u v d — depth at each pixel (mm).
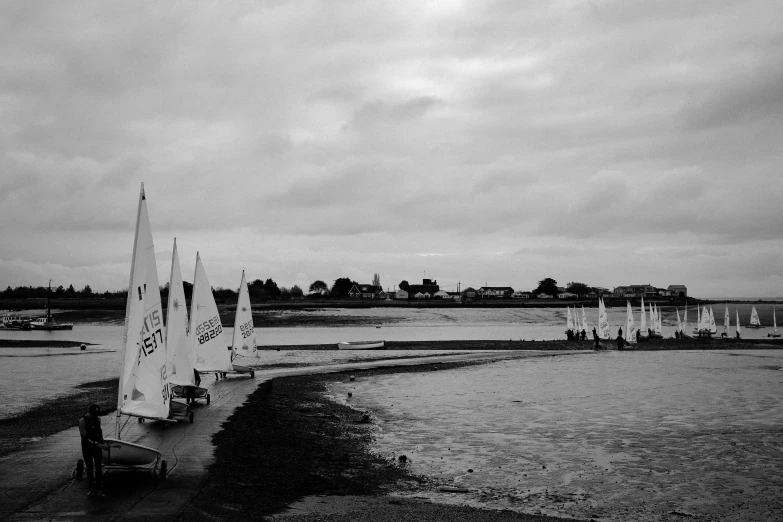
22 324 158875
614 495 23906
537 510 22109
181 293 35250
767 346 96250
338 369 63938
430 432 35156
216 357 48719
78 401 43188
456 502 22984
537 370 64938
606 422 37562
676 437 33344
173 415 32469
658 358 77312
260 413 37312
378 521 20344
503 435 34344
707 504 22844
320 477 25766
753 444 31609
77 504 19578
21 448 27625
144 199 23266
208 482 22359
